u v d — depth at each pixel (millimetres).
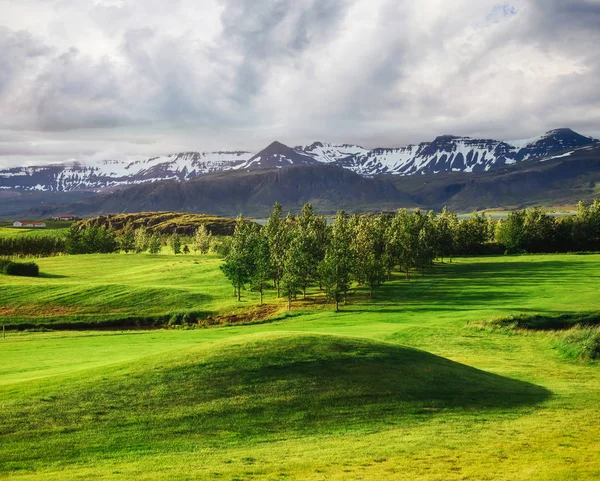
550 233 181125
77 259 167000
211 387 29547
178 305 93250
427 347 52531
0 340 62281
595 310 65625
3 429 23953
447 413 29328
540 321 62688
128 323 85062
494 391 33812
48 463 21516
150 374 30703
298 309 87375
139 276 126750
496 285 102938
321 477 20672
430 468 21578
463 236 176750
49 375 34438
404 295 97000
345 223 138125
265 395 29281
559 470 21266
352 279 97312
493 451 23609
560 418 28984
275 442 24656
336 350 35406
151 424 25641
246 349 34281
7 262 129875
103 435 24281
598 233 179250
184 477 20453
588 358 45969
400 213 161250
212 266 136125
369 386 31438
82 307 90875
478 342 54875
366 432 26109
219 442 24406
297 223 145375
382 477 20656
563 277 110562
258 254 96625
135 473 20766
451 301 87312
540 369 42875
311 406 28719
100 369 32156
